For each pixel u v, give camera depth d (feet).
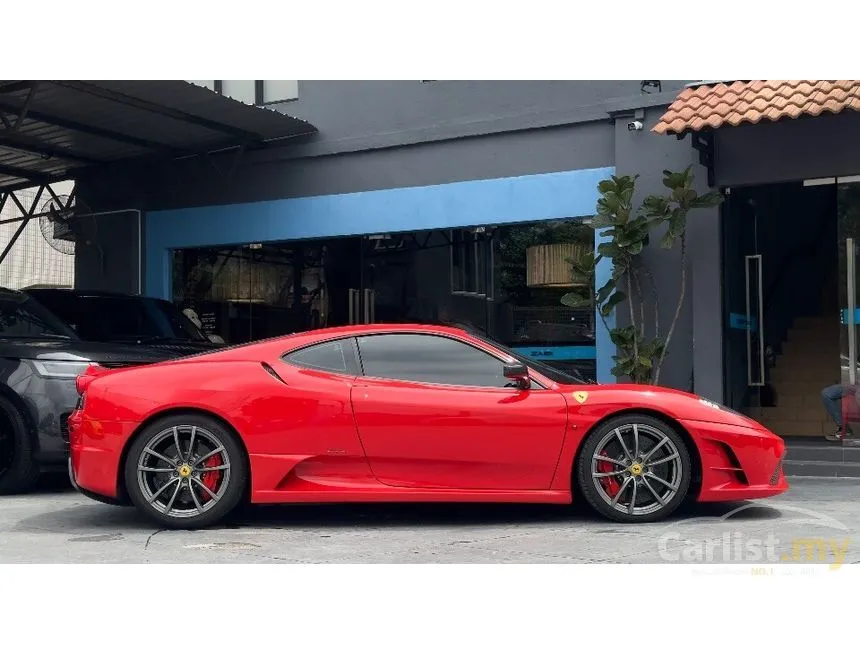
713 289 30.40
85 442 18.06
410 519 19.17
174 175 41.04
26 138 37.29
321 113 37.96
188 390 17.84
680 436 18.42
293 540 16.93
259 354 18.43
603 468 18.25
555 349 34.17
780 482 18.70
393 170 36.70
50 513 20.51
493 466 17.94
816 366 36.55
